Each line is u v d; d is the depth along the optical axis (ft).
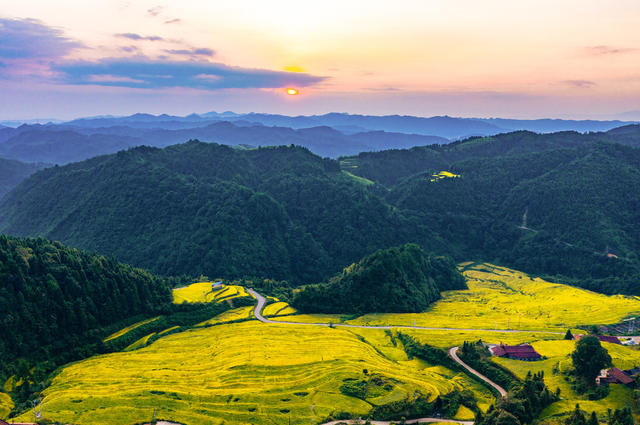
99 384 509.76
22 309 586.86
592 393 466.29
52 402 458.09
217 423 422.82
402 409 450.71
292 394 479.82
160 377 527.81
